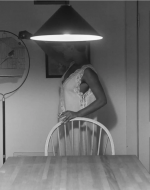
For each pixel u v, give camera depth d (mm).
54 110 3285
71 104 2756
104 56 3229
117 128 3291
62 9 1700
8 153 3336
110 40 3217
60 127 2904
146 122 3248
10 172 1799
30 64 3256
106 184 1617
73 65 2867
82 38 1997
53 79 3258
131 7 3170
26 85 3275
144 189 1555
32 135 3316
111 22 3203
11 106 3297
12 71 3258
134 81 3223
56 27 1612
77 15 1688
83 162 1972
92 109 2598
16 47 3238
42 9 3213
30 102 3287
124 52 3230
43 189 1559
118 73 3242
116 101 3268
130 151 3285
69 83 2746
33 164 1937
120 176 1729
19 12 3219
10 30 3232
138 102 3242
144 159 3287
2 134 3332
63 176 1732
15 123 3311
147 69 3205
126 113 3270
